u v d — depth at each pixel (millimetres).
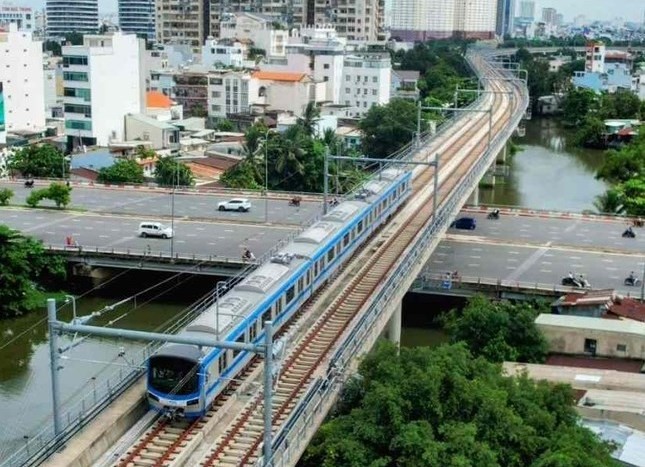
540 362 59062
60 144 152500
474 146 137625
